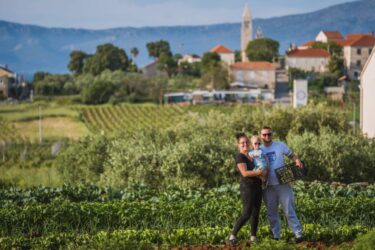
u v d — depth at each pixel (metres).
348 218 23.61
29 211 23.88
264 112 56.19
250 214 18.48
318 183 35.47
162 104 192.25
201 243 19.61
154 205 25.39
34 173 58.88
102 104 193.50
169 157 40.12
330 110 56.31
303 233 19.78
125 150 45.66
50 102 195.88
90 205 25.38
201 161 39.91
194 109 173.38
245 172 18.23
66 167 52.44
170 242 19.69
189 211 23.94
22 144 92.62
